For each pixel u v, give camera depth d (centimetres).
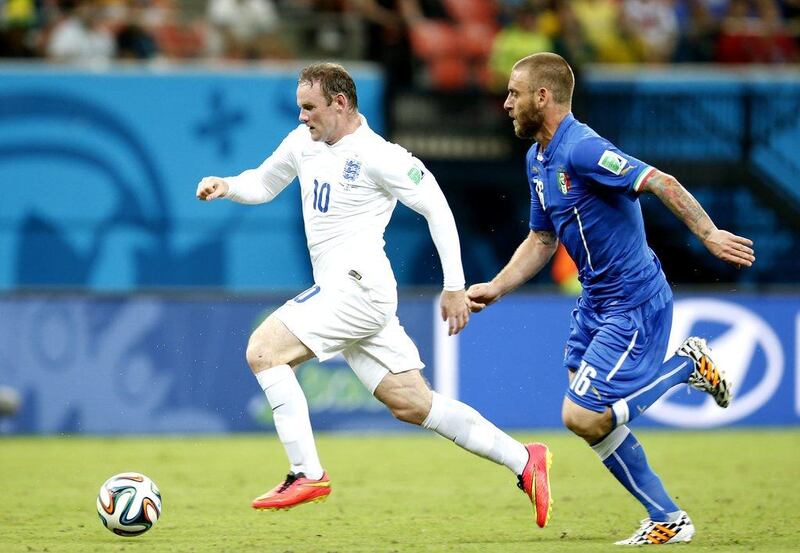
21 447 4150
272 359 2195
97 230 5366
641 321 2184
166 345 4484
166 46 5722
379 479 3409
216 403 4500
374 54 5862
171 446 4181
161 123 5400
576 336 2273
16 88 5297
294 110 5503
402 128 5672
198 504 2897
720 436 4509
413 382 2262
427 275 5566
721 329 4694
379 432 4597
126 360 4469
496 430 2278
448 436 2275
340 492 3138
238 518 2658
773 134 5872
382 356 2252
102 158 5366
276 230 5456
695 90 5828
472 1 6078
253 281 5450
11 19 5581
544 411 4631
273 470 3584
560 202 2192
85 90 5341
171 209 5412
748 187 5862
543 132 2208
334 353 2238
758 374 4734
